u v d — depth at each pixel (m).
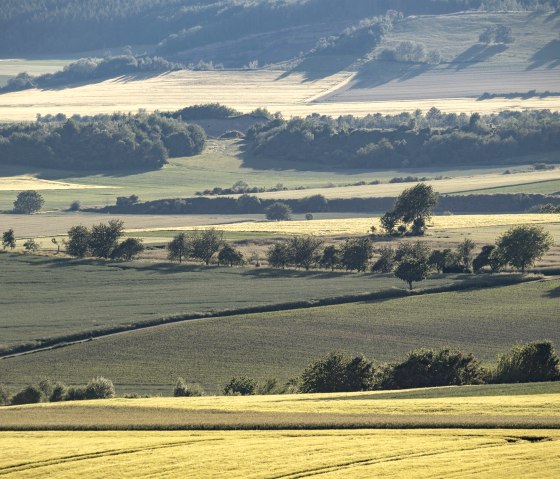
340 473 127.75
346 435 149.12
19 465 135.50
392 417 161.12
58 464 135.38
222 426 157.12
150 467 132.75
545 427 149.75
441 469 127.69
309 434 151.12
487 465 128.88
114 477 129.38
